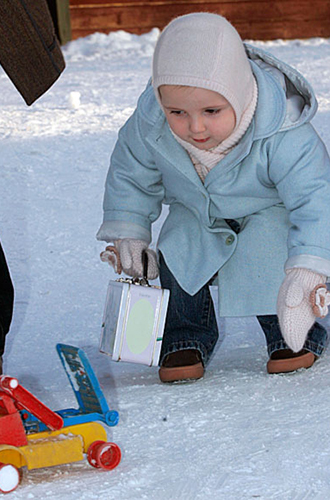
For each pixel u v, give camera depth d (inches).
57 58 105.0
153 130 109.5
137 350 101.4
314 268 99.3
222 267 113.7
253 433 87.9
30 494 73.8
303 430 88.0
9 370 124.0
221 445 85.0
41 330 146.3
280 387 104.0
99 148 265.3
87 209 213.9
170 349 111.2
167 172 112.4
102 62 462.0
